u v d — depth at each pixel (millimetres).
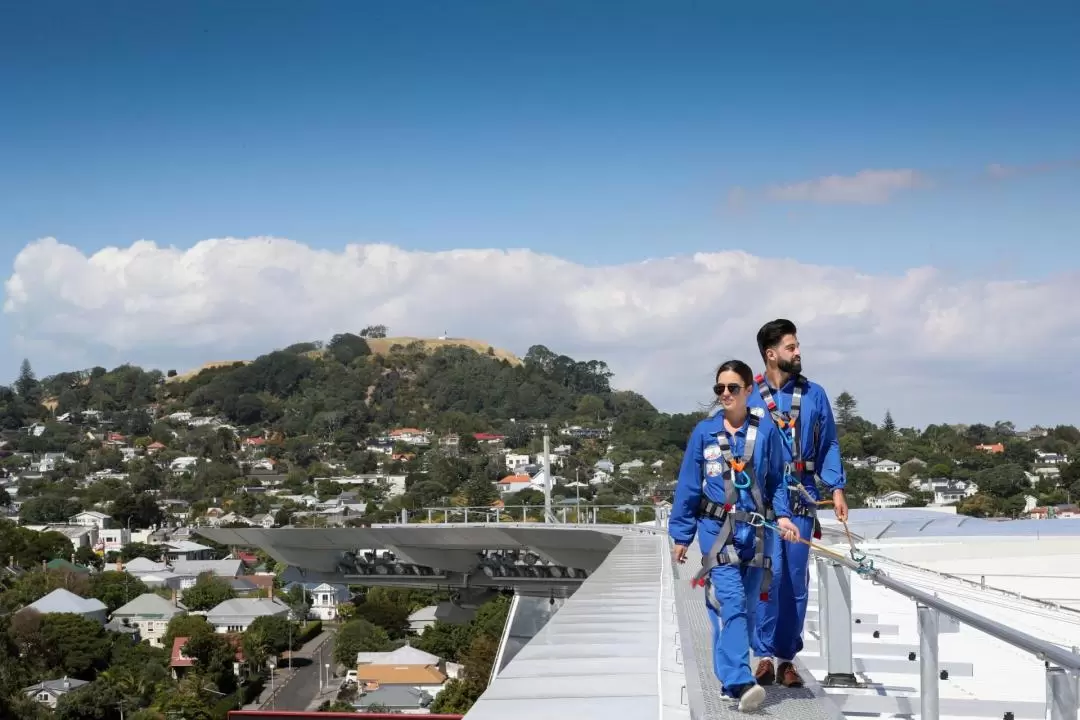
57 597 96875
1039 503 125875
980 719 6887
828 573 7598
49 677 75000
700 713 5500
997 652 9273
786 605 6547
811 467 6742
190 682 77562
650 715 5930
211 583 118250
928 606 5316
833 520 21797
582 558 47062
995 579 16312
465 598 53719
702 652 7879
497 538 45250
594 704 6227
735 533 6293
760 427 6352
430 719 13172
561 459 179875
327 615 120500
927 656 5473
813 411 6742
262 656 90625
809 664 8281
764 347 6926
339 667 93312
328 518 165125
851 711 6992
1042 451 193625
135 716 69750
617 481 127375
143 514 174500
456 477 186625
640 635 8727
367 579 55250
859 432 184000
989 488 138625
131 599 109438
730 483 6301
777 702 6219
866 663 8406
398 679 82375
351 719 13508
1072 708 4090
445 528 45406
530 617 51938
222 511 185500
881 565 15891
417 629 103875
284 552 53594
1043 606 11883
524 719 5875
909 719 6887
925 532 19188
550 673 7199
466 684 70500
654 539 25797
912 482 150375
